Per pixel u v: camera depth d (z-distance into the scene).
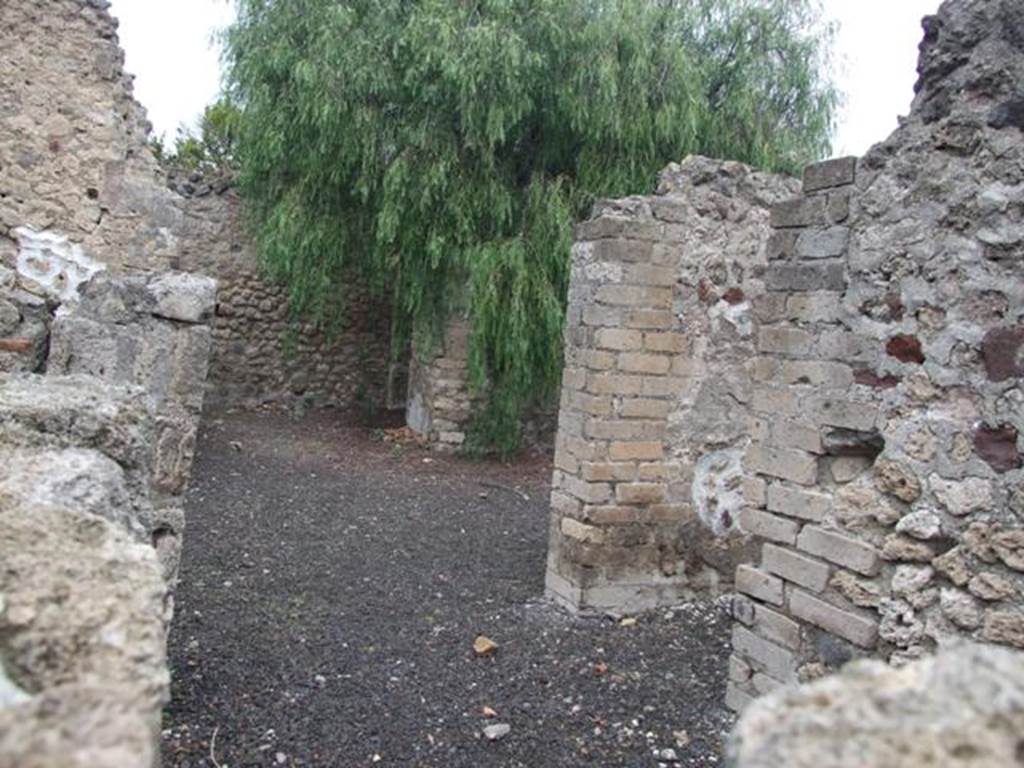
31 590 1.15
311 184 8.79
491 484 7.81
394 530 6.02
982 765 0.82
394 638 4.03
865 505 2.84
